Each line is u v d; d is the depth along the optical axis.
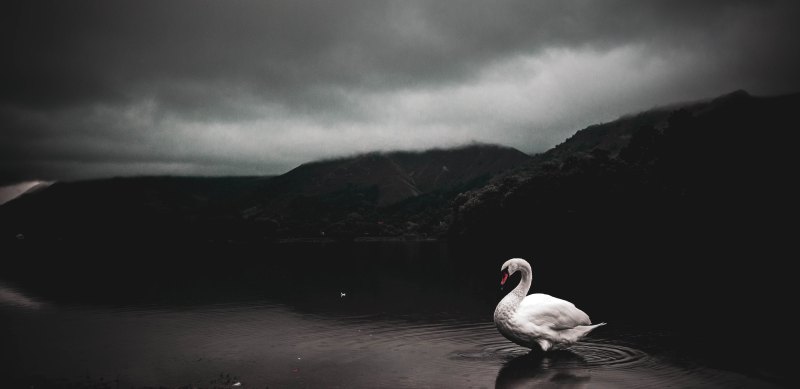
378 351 17.28
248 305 29.22
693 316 21.91
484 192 120.31
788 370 14.20
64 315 26.83
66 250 111.88
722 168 92.69
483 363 15.30
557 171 103.25
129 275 50.44
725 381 13.27
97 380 14.70
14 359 17.38
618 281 33.47
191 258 79.75
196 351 18.16
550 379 13.56
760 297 26.25
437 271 47.88
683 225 81.62
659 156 106.38
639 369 14.37
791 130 97.00
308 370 15.09
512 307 15.93
